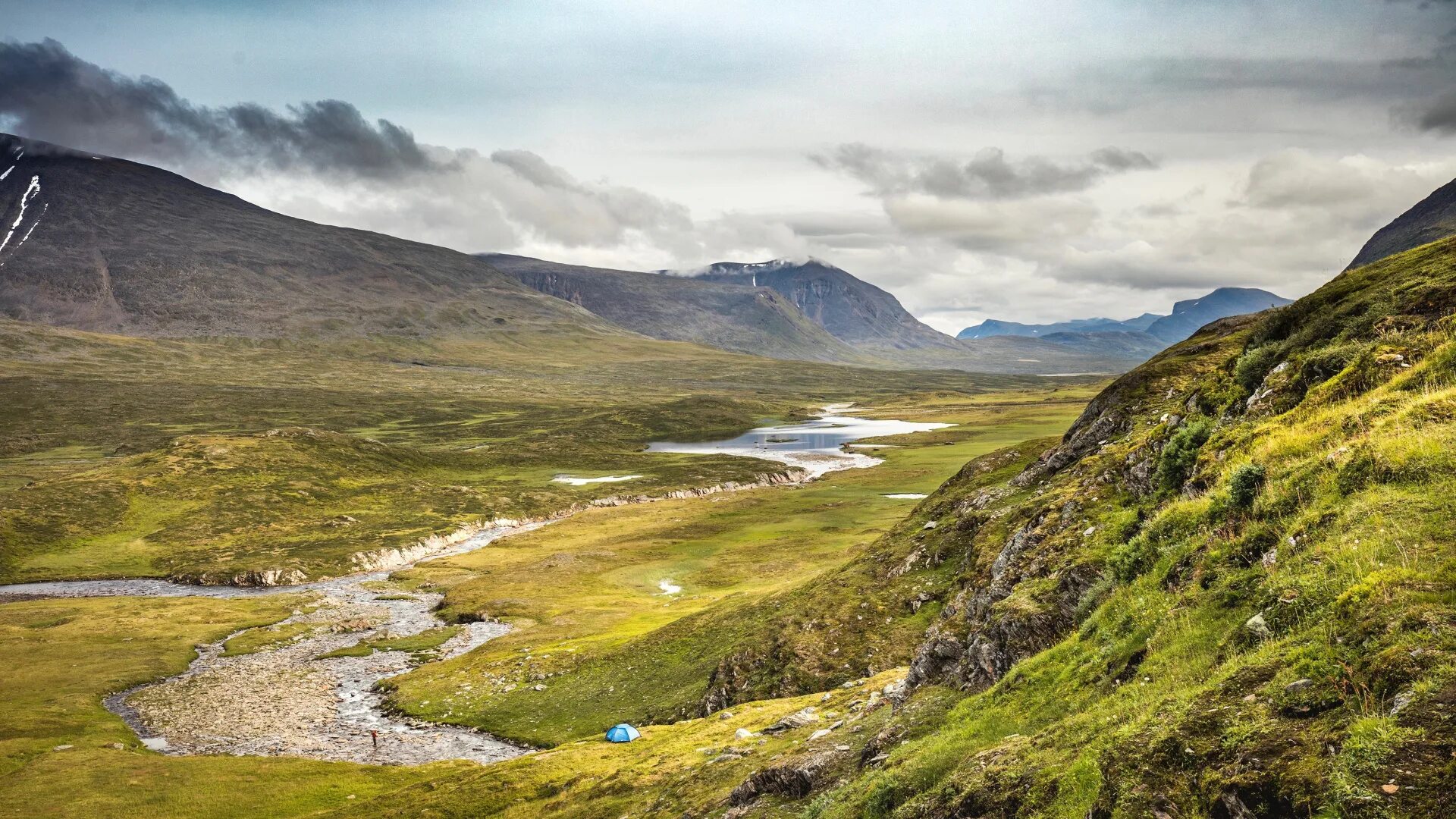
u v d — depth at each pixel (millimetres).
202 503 175000
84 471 195750
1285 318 34406
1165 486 28641
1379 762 9562
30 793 53031
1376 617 11969
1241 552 18047
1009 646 26266
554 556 132750
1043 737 17312
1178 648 16547
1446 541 13031
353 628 101500
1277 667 12836
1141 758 12930
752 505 169000
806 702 45594
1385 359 23031
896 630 53625
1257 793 10688
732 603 79625
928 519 70312
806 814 23719
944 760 20031
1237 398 31344
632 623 91250
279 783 54750
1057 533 33812
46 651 90625
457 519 173125
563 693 69688
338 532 161625
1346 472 17328
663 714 59406
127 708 74438
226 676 83062
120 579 133375
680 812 32125
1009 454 75875
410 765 59125
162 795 52750
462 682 76375
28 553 143125
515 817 42219
